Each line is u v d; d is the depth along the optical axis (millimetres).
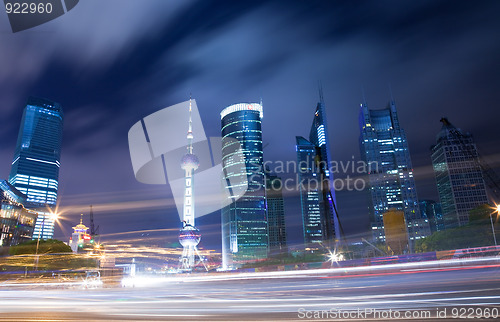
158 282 68000
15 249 115000
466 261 62094
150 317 17797
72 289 46156
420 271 48656
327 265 89125
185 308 20969
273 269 124000
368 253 181750
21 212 160000
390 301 19844
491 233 129000
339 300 21641
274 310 18656
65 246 129500
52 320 17406
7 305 25078
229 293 30891
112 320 17125
